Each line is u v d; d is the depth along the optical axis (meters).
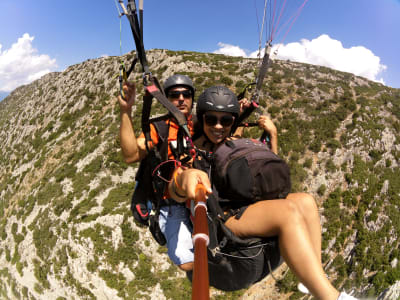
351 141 53.56
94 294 41.81
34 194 64.38
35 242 53.47
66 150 75.62
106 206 48.56
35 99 119.81
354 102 61.03
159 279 40.47
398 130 56.28
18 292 53.53
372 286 40.31
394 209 46.84
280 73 70.62
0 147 115.44
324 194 48.75
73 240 47.31
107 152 59.50
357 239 44.38
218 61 73.69
